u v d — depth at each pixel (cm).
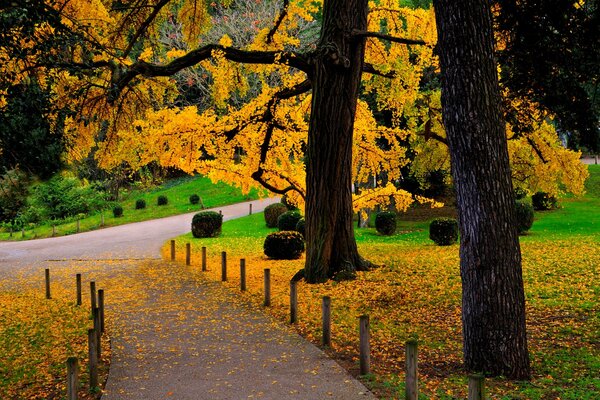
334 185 1739
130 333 1199
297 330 1195
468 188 882
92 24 1608
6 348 1165
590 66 1434
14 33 1012
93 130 1827
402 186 3581
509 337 868
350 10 1680
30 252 3148
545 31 1411
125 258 2603
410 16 2022
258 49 2039
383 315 1318
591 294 1408
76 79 1667
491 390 793
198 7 1983
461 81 873
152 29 1988
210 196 5272
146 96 1922
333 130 1709
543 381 845
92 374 859
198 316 1351
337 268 1781
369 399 761
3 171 1092
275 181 2206
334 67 1672
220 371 911
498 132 878
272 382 848
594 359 947
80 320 1374
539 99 1540
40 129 1110
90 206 5097
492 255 870
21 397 860
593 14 1389
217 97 1970
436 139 2566
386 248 2506
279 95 1905
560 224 3130
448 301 1427
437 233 2528
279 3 4178
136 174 6159
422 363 954
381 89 2231
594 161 5372
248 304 1475
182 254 2662
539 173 2608
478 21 867
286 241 2331
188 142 1894
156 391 819
